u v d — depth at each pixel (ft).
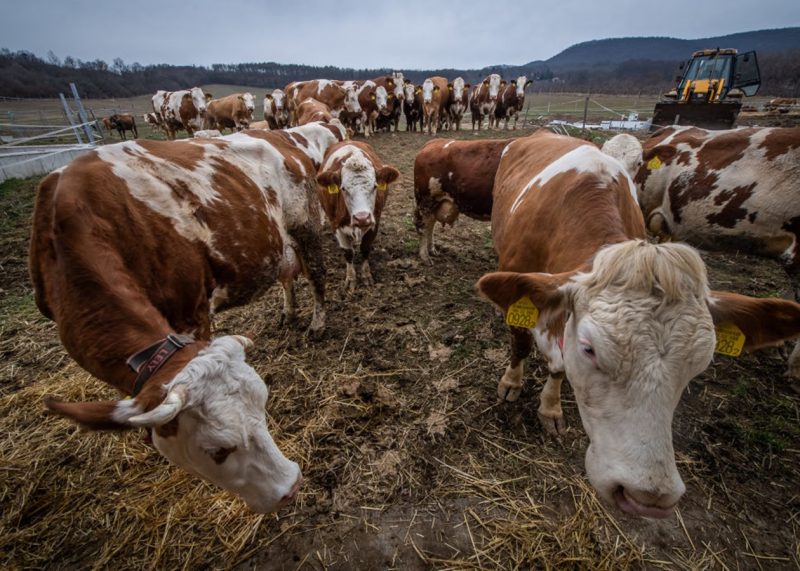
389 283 16.71
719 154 12.64
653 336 4.88
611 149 14.56
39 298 7.43
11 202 27.09
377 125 65.31
